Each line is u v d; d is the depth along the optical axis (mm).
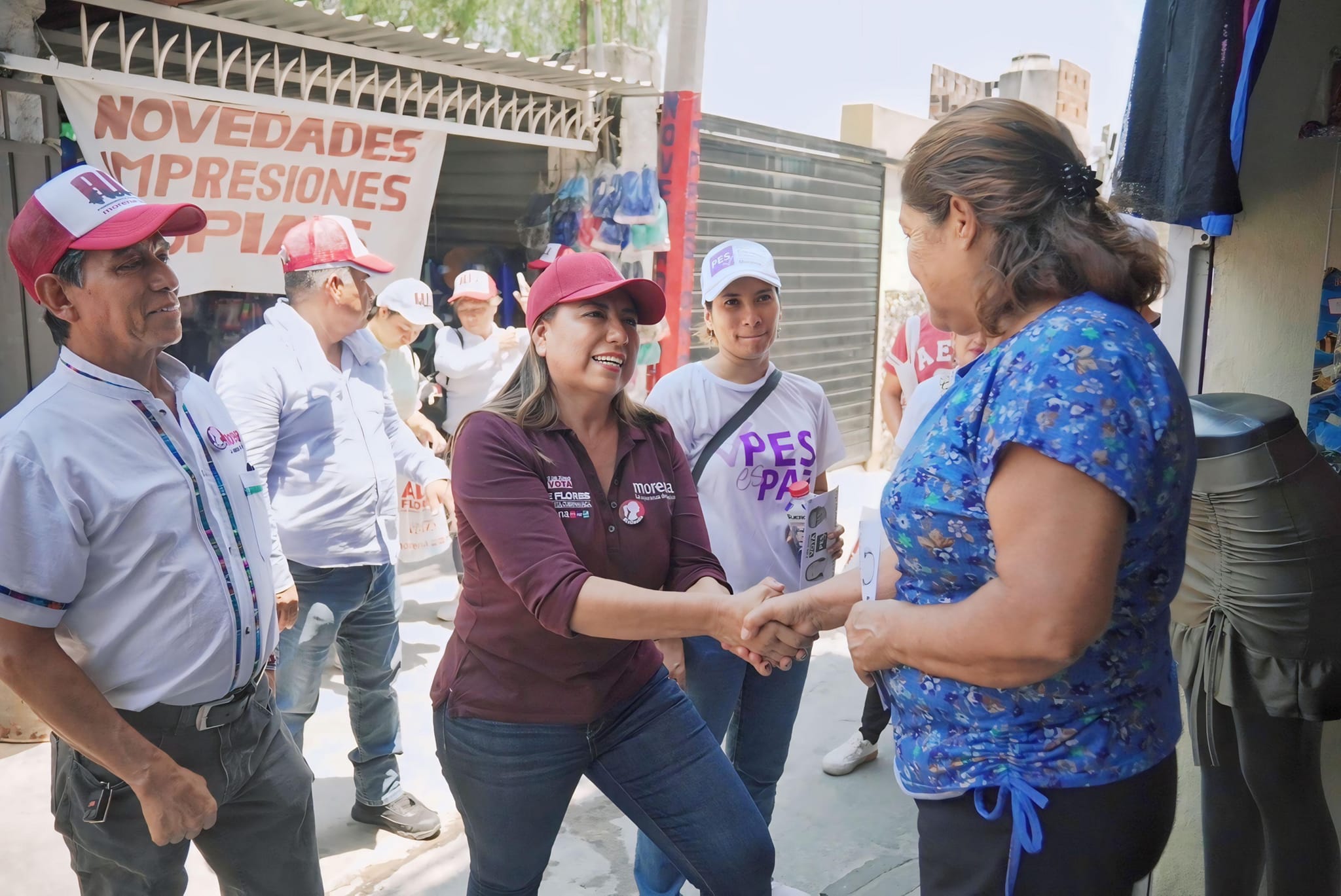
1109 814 1456
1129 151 2518
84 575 1881
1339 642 2166
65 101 4242
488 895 2256
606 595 1953
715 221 7934
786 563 2908
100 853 1990
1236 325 2785
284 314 3238
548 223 6703
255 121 4879
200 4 4457
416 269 5715
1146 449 1344
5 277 3971
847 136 9648
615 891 3184
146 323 1927
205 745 2035
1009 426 1365
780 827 3518
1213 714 2369
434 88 5672
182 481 1993
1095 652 1436
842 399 9609
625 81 6168
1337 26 2570
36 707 1829
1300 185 2668
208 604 2004
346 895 3115
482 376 5512
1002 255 1438
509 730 2107
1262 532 2186
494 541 2014
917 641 1488
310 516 3156
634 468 2215
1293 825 2318
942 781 1537
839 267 9352
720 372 2943
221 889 2250
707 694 2709
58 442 1854
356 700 3414
